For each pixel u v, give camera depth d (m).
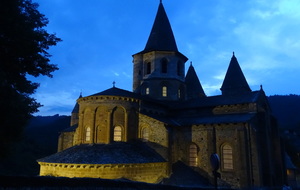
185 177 28.22
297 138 69.75
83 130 30.22
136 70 43.59
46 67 13.47
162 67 41.75
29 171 50.12
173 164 30.42
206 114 34.53
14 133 11.95
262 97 33.97
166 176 27.61
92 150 26.02
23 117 12.32
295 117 121.56
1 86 11.22
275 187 28.34
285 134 72.94
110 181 14.70
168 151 28.70
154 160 26.72
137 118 31.41
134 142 30.20
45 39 13.10
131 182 15.48
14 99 11.59
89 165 23.02
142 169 25.33
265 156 29.84
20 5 12.39
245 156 26.61
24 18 12.14
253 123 29.17
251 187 26.11
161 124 29.86
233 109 32.47
